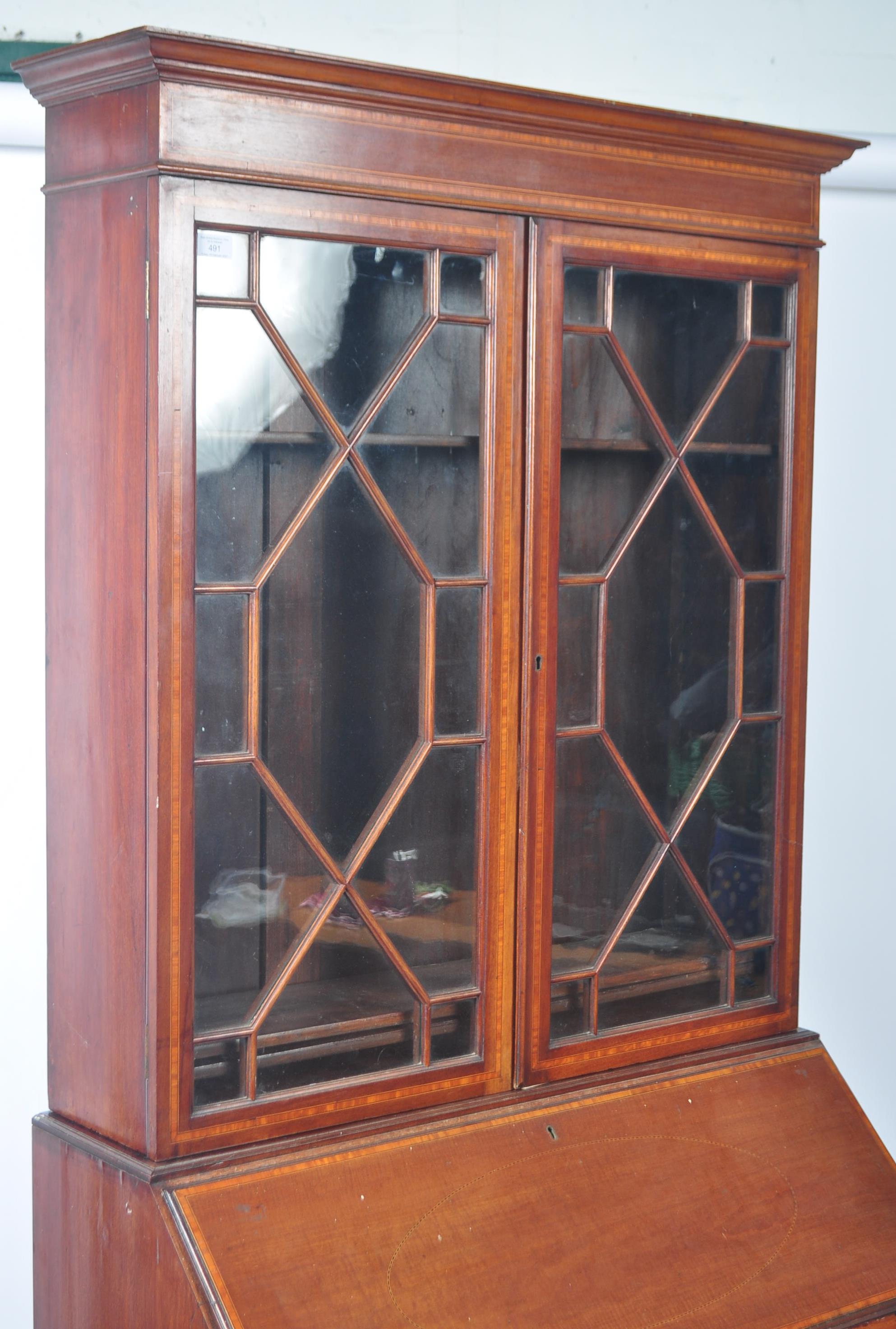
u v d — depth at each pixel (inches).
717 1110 71.9
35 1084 81.5
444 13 84.2
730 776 74.7
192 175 56.8
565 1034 70.4
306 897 63.1
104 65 57.6
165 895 59.2
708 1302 63.4
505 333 65.1
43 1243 67.7
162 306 56.8
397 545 63.8
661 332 69.9
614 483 69.5
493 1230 62.2
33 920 80.6
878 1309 66.7
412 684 65.0
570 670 69.1
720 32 91.0
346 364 61.6
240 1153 61.0
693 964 74.5
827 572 99.0
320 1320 56.5
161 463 57.4
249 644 60.6
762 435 73.8
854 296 97.3
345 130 60.2
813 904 101.5
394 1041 65.6
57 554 65.0
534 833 68.2
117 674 60.9
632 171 67.7
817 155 72.6
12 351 77.5
